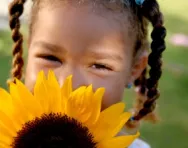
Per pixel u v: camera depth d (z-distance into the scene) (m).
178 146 1.38
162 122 1.48
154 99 0.73
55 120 0.52
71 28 0.60
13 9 0.74
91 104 0.53
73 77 0.60
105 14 0.61
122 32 0.63
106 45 0.61
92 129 0.53
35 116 0.52
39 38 0.61
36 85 0.52
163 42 0.71
